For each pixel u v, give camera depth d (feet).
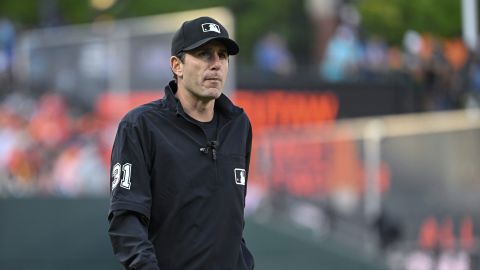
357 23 204.74
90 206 139.64
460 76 173.58
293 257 153.07
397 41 215.10
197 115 48.44
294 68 173.37
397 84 168.76
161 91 152.05
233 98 157.07
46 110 149.89
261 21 277.23
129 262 45.47
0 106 150.20
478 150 169.17
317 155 161.27
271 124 159.33
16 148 147.33
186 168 47.11
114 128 150.82
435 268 164.86
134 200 46.06
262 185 156.46
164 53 152.66
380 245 161.38
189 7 241.76
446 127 169.27
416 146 167.43
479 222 167.53
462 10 207.62
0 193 143.64
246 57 270.26
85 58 152.87
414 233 164.35
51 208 138.41
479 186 168.04
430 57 173.88
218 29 47.44
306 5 291.99
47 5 225.35
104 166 148.56
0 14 242.58
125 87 152.35
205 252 47.03
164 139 47.09
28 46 154.61
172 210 46.91
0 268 136.36
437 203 166.40
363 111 165.27
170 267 46.96
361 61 174.70
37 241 137.49
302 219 157.17
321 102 162.81
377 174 164.35
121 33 153.58
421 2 213.66
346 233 159.63
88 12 229.66
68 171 146.82
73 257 138.31
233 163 48.44
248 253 50.37
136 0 233.14
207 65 47.47
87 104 151.33
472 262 165.99
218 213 47.52
